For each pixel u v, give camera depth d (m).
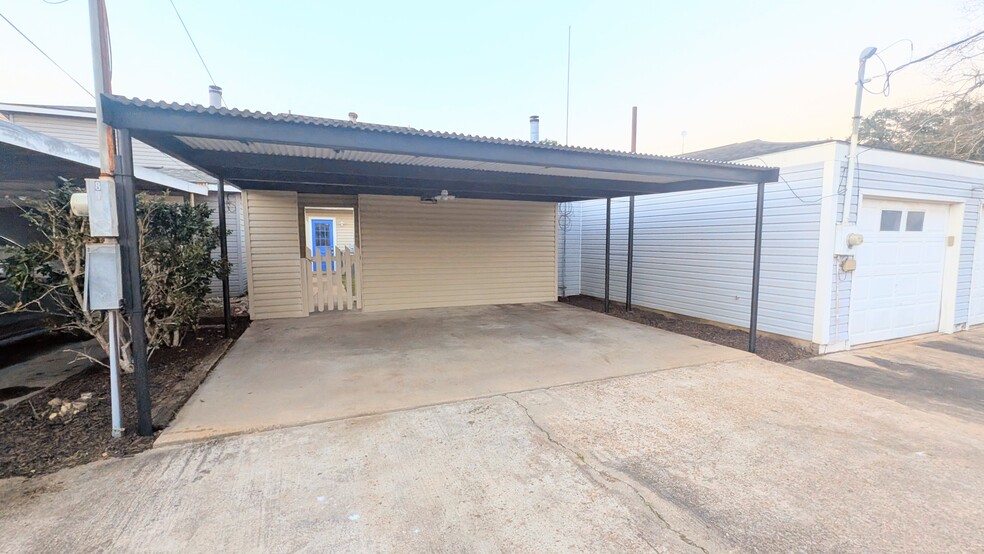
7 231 5.16
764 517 2.15
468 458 2.73
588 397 3.83
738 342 5.99
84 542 1.91
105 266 2.79
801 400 3.83
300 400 3.66
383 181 6.45
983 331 6.99
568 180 6.21
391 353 5.27
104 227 2.76
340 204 8.24
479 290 9.12
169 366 4.60
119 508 2.17
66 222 3.74
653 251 8.49
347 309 8.28
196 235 5.11
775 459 2.75
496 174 5.70
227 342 5.77
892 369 4.89
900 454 2.84
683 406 3.65
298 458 2.71
